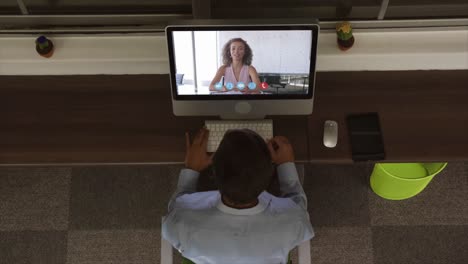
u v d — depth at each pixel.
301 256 1.90
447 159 1.89
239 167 1.46
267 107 1.91
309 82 1.84
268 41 1.76
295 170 1.90
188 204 1.74
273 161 1.89
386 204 2.71
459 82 2.07
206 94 1.88
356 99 2.04
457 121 1.97
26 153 1.93
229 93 1.87
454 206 2.71
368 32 2.12
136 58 2.09
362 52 2.08
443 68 2.11
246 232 1.63
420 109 2.00
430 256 2.62
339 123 1.97
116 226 2.69
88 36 2.13
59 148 1.94
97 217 2.71
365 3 2.17
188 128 1.97
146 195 2.75
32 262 2.63
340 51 2.09
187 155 1.89
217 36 1.75
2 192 2.75
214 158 1.51
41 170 2.79
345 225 2.67
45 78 2.11
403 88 2.06
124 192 2.76
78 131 1.98
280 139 1.90
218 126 1.91
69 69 2.12
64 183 2.77
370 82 2.08
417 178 2.41
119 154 1.93
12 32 2.12
